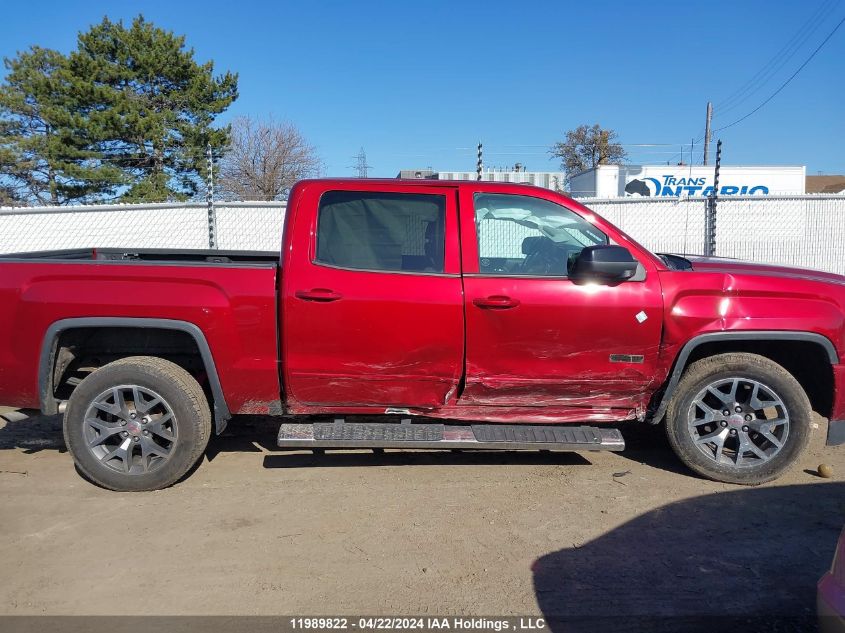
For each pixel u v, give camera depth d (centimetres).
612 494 436
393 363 429
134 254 605
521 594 321
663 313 430
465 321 424
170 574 337
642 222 1066
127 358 435
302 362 427
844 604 231
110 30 2781
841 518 401
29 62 3644
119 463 433
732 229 1086
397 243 435
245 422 584
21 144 3494
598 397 449
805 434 438
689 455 452
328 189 436
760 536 379
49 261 429
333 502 421
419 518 400
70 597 317
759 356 445
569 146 5481
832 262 1090
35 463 487
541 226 441
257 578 334
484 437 433
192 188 2897
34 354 426
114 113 2589
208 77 2873
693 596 321
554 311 425
